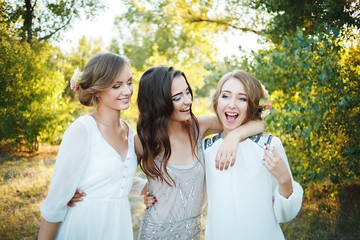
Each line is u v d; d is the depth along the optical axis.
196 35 8.46
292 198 1.55
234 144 1.61
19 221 3.48
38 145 6.97
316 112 3.29
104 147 1.65
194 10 7.81
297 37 3.60
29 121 6.46
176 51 11.14
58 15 6.76
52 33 6.88
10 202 3.99
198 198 1.80
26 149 6.92
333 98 3.29
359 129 3.27
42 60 6.70
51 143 7.09
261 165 1.69
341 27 3.69
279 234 1.69
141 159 1.97
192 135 1.90
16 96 6.25
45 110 6.68
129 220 1.78
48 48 6.96
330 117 3.37
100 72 1.62
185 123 1.92
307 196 3.80
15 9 6.14
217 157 1.60
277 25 4.70
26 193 4.32
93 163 1.63
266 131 3.68
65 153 1.57
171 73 1.75
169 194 1.75
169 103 1.74
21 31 6.28
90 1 7.25
